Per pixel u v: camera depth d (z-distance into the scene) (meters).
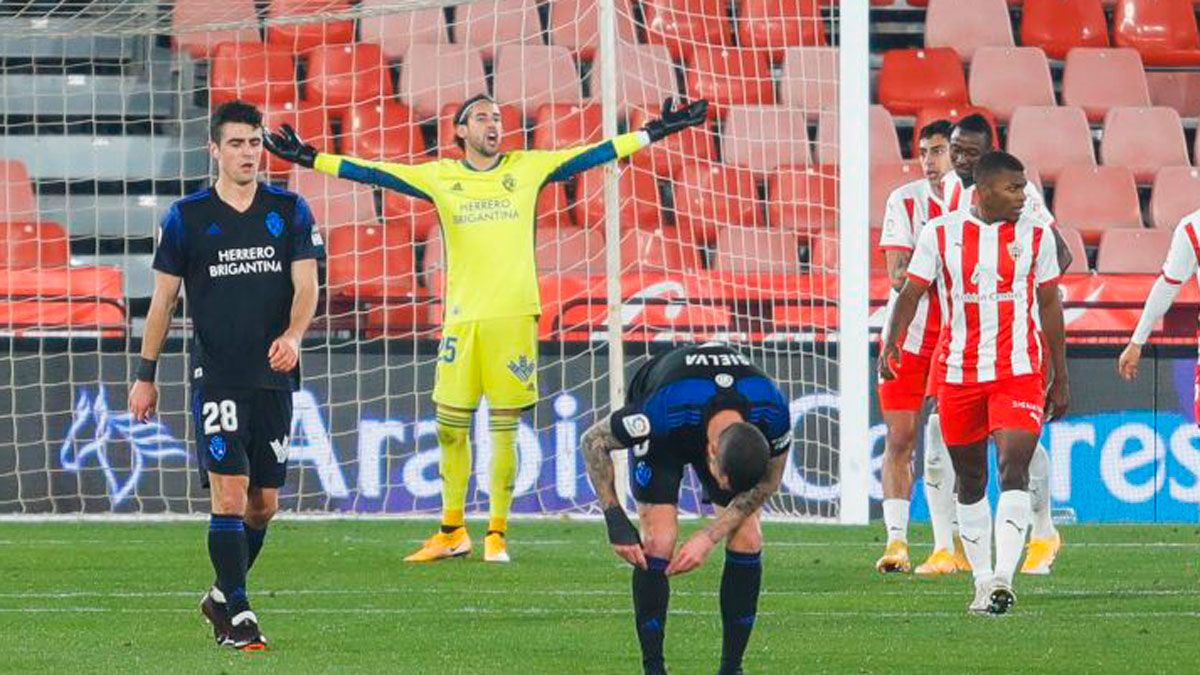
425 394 46.50
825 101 56.25
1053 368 29.77
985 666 23.66
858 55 45.34
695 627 27.33
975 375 28.86
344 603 30.55
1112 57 61.44
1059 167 58.22
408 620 28.28
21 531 42.94
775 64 57.59
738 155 55.03
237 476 25.27
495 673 22.95
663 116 37.81
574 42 57.88
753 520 21.72
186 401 46.31
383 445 46.41
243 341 25.20
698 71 53.72
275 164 54.50
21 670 23.08
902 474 35.28
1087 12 63.25
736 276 51.25
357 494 46.34
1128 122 59.59
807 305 50.22
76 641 25.97
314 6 57.28
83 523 44.88
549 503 46.56
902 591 32.12
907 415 35.06
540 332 49.44
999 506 29.00
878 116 57.75
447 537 37.31
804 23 58.12
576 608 29.89
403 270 52.31
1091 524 45.75
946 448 32.47
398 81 57.41
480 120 37.34
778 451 20.58
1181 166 58.75
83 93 57.00
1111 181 57.62
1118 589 32.50
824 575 34.62
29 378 45.84
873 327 49.44
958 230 28.91
